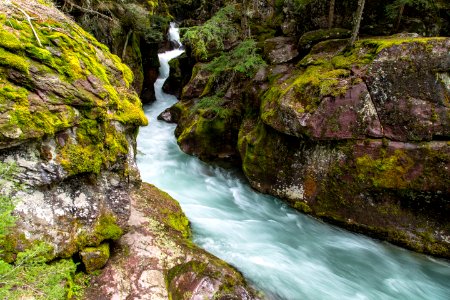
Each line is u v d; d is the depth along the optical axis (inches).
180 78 763.4
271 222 332.8
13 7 188.5
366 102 293.7
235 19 593.9
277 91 369.7
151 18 752.3
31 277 125.1
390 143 287.9
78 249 173.8
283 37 504.7
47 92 156.7
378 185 292.4
